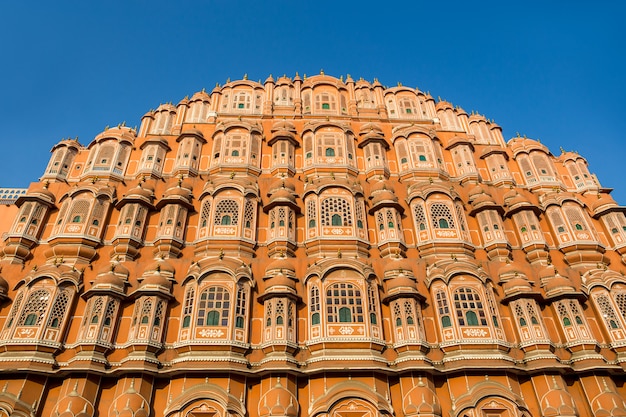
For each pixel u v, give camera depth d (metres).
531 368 23.77
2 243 28.89
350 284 25.83
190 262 27.03
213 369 22.25
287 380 22.66
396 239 28.75
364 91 40.16
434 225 29.86
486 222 30.58
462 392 23.12
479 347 24.19
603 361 24.22
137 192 29.69
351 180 32.66
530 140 37.81
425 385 22.88
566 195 32.34
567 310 26.08
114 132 34.47
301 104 38.47
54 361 22.44
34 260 27.20
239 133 34.50
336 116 37.72
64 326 23.86
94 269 26.78
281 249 27.86
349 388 22.42
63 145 33.47
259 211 30.27
